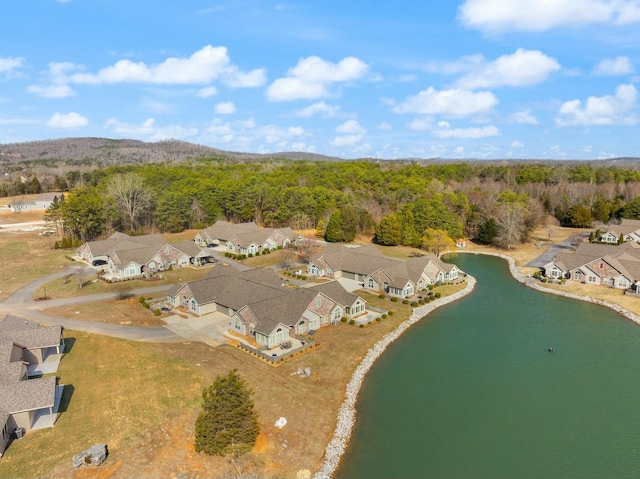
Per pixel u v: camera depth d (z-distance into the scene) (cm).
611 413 4144
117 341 5294
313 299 5812
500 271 9531
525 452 3584
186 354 4981
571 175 19600
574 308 7025
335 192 14350
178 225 12631
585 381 4728
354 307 6425
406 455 3512
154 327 5809
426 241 10544
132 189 12469
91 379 4403
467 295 7725
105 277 8125
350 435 3744
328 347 5312
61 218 11525
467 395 4422
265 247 10650
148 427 3641
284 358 4928
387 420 3978
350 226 11894
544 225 13988
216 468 3209
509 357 5275
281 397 4162
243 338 5478
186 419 3753
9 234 11638
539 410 4184
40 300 6838
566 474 3344
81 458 3186
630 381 4731
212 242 11369
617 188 16750
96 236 11456
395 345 5569
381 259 8169
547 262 9962
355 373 4734
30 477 3080
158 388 4234
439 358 5219
